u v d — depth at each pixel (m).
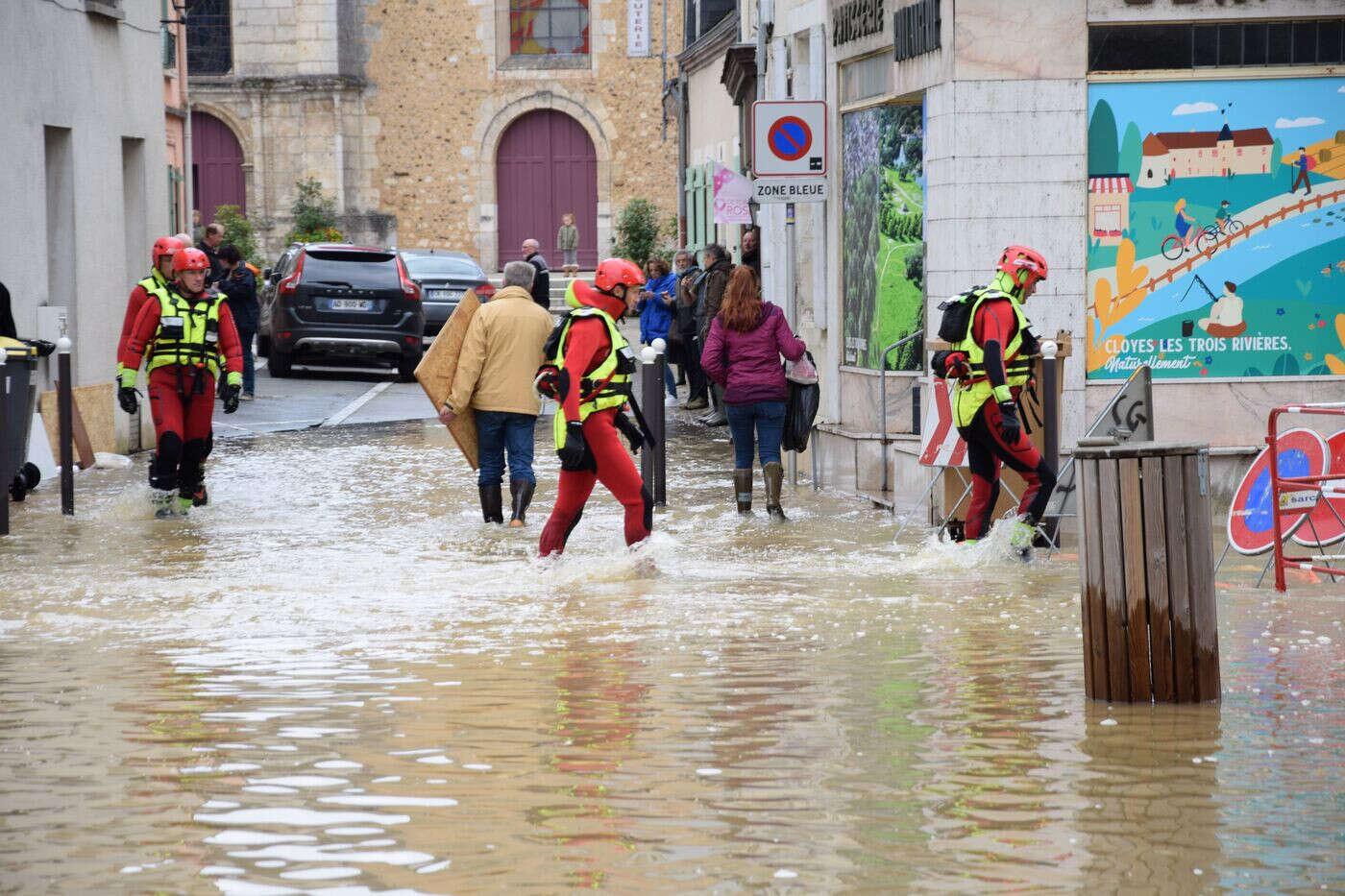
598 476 12.59
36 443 19.48
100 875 5.50
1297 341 15.73
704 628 9.96
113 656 9.26
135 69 25.55
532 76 59.66
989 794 6.31
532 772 6.71
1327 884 5.32
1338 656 8.88
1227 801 6.20
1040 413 14.01
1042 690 8.13
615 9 59.50
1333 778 6.49
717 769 6.71
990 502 13.19
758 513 16.55
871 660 8.90
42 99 21.73
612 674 8.61
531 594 11.45
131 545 14.24
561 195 60.59
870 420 19.03
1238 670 8.55
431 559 13.40
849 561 13.18
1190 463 7.84
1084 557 7.95
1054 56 15.39
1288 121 15.57
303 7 58.44
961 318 12.82
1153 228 15.59
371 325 33.84
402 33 59.47
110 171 24.30
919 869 5.48
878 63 18.50
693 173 42.62
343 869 5.54
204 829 5.99
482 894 5.29
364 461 21.17
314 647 9.48
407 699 8.05
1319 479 11.30
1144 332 15.64
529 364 15.70
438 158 59.91
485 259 60.16
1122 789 6.36
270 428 25.28
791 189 18.70
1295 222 15.66
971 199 15.49
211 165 59.59
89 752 7.09
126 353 16.23
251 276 28.89
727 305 16.05
